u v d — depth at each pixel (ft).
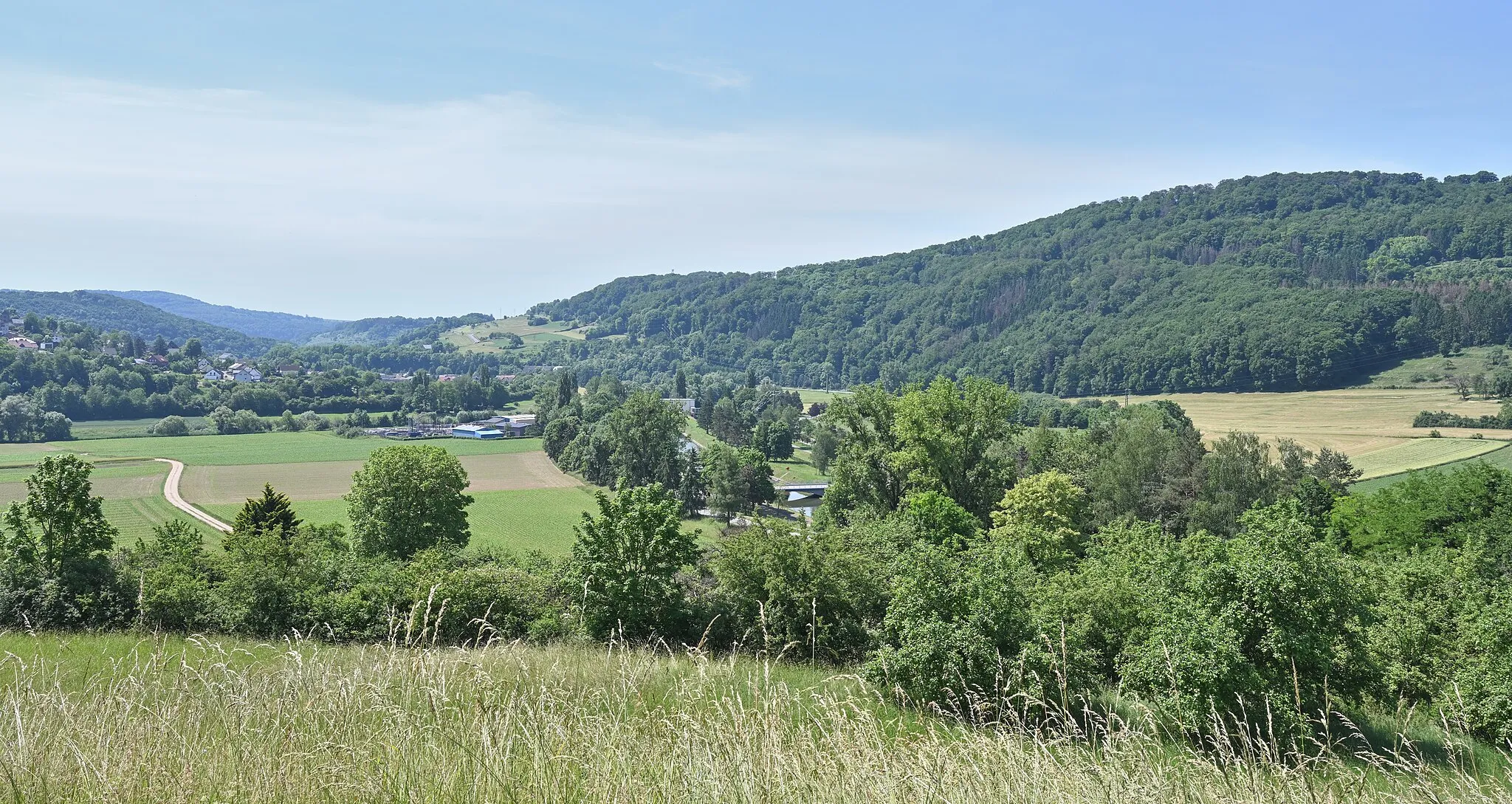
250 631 76.28
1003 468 171.83
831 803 18.54
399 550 155.22
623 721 21.74
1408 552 148.36
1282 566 59.93
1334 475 209.46
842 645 73.82
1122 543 125.39
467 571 79.51
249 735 19.88
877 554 111.34
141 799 17.07
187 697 22.27
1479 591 88.43
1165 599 68.39
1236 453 190.90
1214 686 53.62
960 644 52.70
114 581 86.89
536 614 77.77
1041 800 20.01
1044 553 134.41
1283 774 21.70
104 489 318.86
